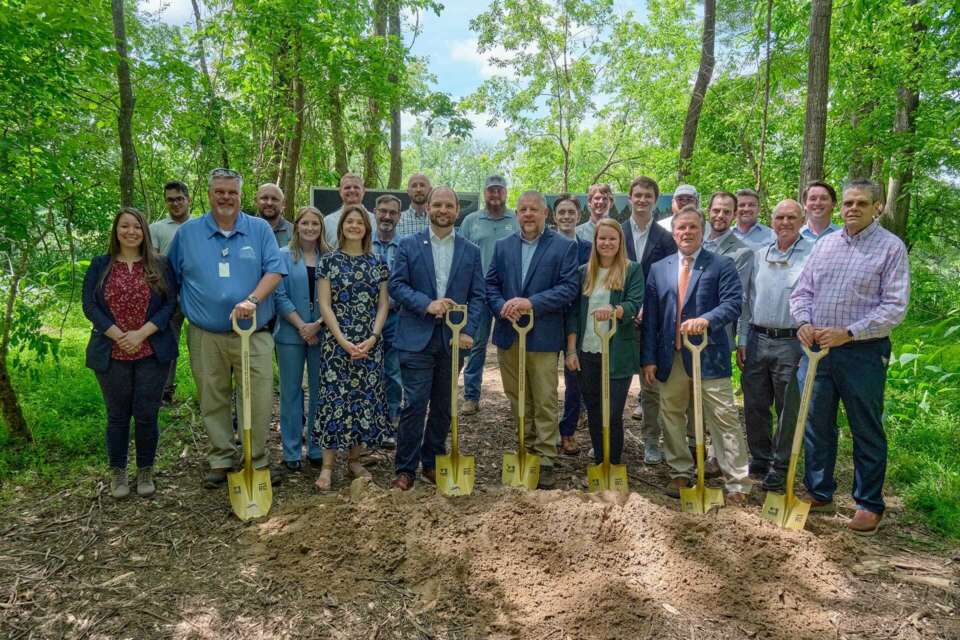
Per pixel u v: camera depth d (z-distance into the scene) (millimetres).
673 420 4125
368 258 4105
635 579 2992
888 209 12031
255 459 4055
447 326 4012
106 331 3643
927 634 2666
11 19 3979
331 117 10805
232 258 3889
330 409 3975
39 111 4441
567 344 4426
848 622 2738
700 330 3705
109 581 2957
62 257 6016
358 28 9312
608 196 5746
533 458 4090
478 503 3670
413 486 4074
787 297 4039
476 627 2678
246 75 8172
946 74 9047
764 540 3234
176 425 5125
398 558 3094
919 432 4961
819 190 4168
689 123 11492
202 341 3908
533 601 2830
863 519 3564
